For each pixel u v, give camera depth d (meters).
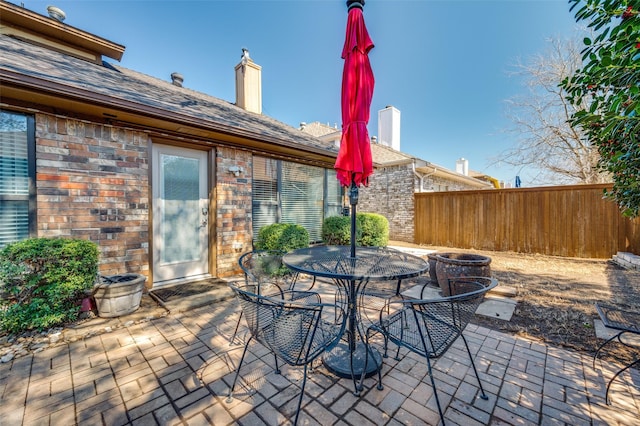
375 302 3.71
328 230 6.34
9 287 2.51
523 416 1.69
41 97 2.88
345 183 2.49
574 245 6.99
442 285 3.77
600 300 3.76
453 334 1.88
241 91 7.70
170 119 3.59
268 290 4.08
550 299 3.81
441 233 9.17
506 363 2.26
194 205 4.54
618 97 1.58
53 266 2.64
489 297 3.88
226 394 1.88
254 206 5.36
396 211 10.43
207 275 4.68
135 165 3.73
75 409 1.72
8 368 2.12
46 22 4.18
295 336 1.83
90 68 4.31
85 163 3.33
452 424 1.63
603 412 1.72
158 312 3.20
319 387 1.96
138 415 1.68
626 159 2.02
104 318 2.99
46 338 2.56
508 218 7.91
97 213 3.41
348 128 2.38
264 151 5.45
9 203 2.93
